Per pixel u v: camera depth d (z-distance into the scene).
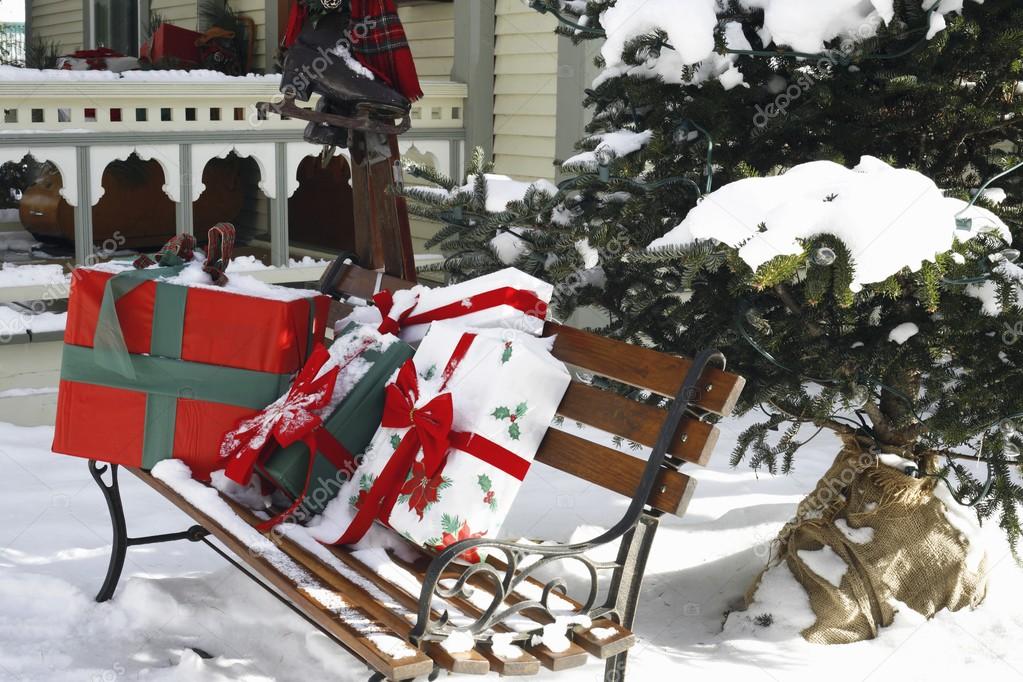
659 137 2.61
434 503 2.12
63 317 5.00
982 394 2.36
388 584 2.15
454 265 3.04
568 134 5.22
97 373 2.72
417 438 2.22
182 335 2.66
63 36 11.11
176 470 2.64
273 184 5.55
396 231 3.25
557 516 3.77
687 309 2.61
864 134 2.62
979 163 2.69
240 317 2.63
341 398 2.46
